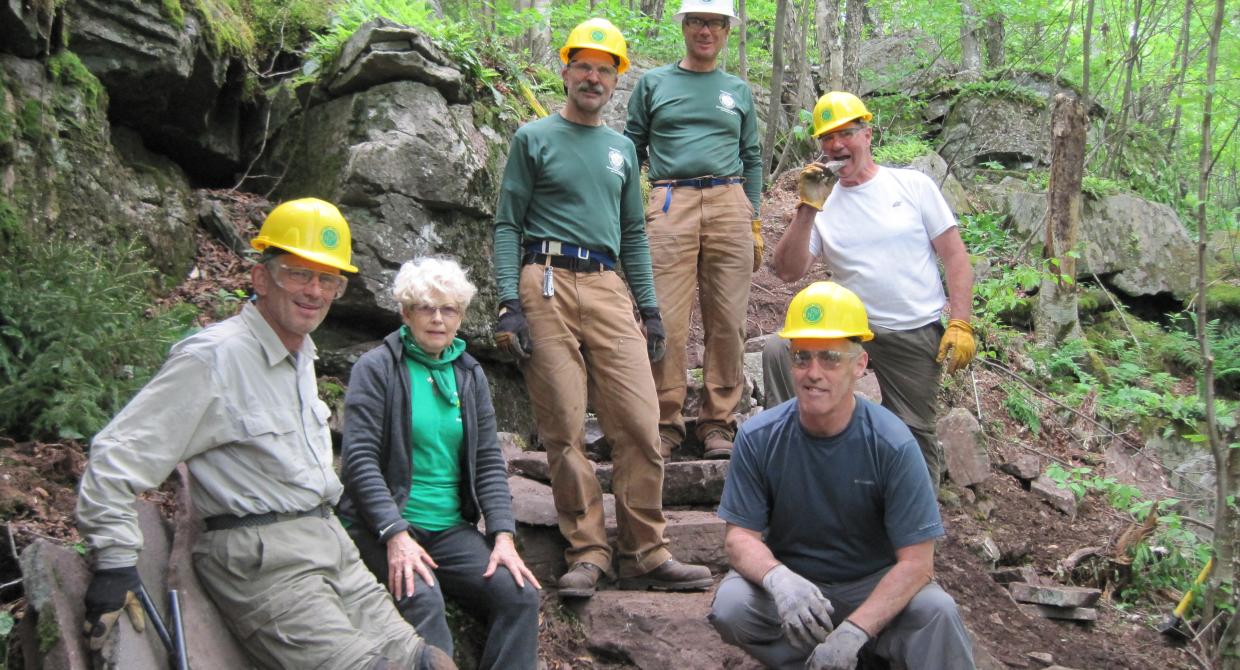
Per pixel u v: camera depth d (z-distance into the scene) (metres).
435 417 3.28
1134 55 10.41
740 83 4.83
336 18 5.73
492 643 3.19
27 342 3.42
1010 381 6.67
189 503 2.81
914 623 3.11
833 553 3.30
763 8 11.77
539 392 3.83
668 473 4.52
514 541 3.94
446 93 4.99
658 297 4.61
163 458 2.45
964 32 11.95
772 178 9.14
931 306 4.09
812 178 4.02
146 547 2.65
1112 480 5.47
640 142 4.86
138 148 4.80
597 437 4.87
